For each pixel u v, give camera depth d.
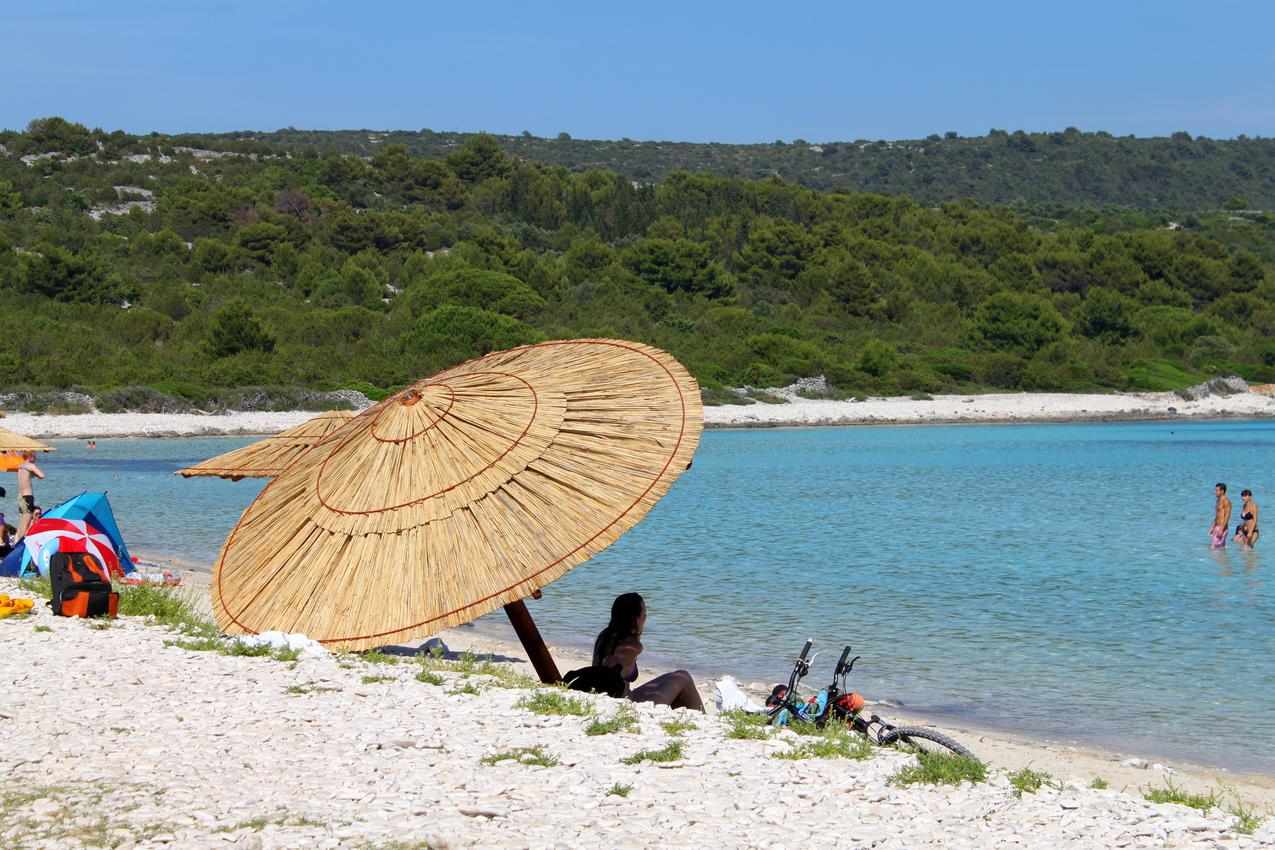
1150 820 7.61
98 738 9.17
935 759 8.83
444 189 164.25
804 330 110.44
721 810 7.63
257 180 155.75
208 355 84.69
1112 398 102.06
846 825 7.38
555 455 12.84
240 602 13.02
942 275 134.75
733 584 24.66
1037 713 14.81
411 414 13.75
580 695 10.89
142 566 24.34
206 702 10.31
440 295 102.56
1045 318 115.56
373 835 7.03
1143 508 40.25
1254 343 121.50
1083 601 22.91
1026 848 6.99
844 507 40.25
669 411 13.24
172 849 6.83
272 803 7.65
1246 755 13.07
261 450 15.34
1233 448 68.44
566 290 115.62
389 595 12.27
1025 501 42.22
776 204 165.50
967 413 92.06
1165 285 142.50
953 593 23.70
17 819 7.33
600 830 7.20
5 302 93.31
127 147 167.88
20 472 21.64
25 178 141.62
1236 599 23.16
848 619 20.95
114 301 100.62
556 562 11.82
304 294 112.19
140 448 61.78
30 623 13.84
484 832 7.11
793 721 10.30
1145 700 15.45
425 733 9.45
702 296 122.12
